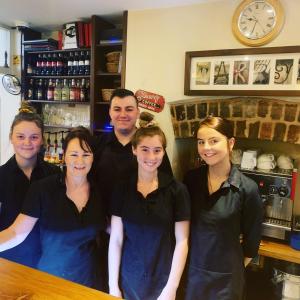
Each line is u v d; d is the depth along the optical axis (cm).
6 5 271
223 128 146
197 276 146
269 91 215
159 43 254
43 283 98
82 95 315
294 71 209
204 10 236
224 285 142
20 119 139
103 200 146
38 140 142
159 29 253
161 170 160
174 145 253
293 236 199
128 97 168
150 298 138
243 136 227
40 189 131
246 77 223
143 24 259
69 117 346
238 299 145
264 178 206
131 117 169
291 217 201
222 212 142
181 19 244
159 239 135
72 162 128
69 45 311
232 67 227
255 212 145
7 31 356
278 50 211
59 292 93
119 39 284
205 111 237
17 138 138
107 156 168
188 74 241
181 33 245
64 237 131
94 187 139
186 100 245
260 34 217
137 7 257
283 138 215
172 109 249
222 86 231
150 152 134
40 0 256
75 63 314
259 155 227
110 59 291
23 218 129
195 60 238
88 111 339
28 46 333
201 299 146
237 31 223
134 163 164
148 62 259
